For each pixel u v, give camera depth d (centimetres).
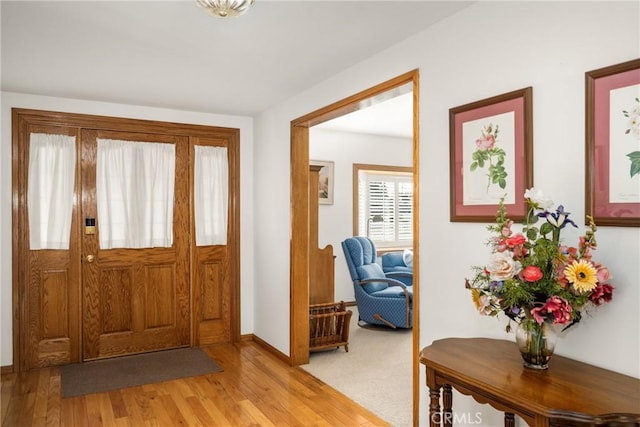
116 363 395
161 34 254
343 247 539
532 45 194
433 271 245
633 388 150
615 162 164
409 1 217
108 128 409
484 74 216
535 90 193
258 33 254
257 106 428
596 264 158
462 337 227
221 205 459
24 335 376
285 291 404
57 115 387
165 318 435
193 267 446
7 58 292
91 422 279
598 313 172
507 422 190
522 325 169
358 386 340
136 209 420
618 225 163
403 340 469
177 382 348
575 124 178
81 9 223
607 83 167
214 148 457
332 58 295
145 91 372
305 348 392
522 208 197
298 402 310
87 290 401
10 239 371
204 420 282
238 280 466
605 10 169
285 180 404
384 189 688
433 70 245
